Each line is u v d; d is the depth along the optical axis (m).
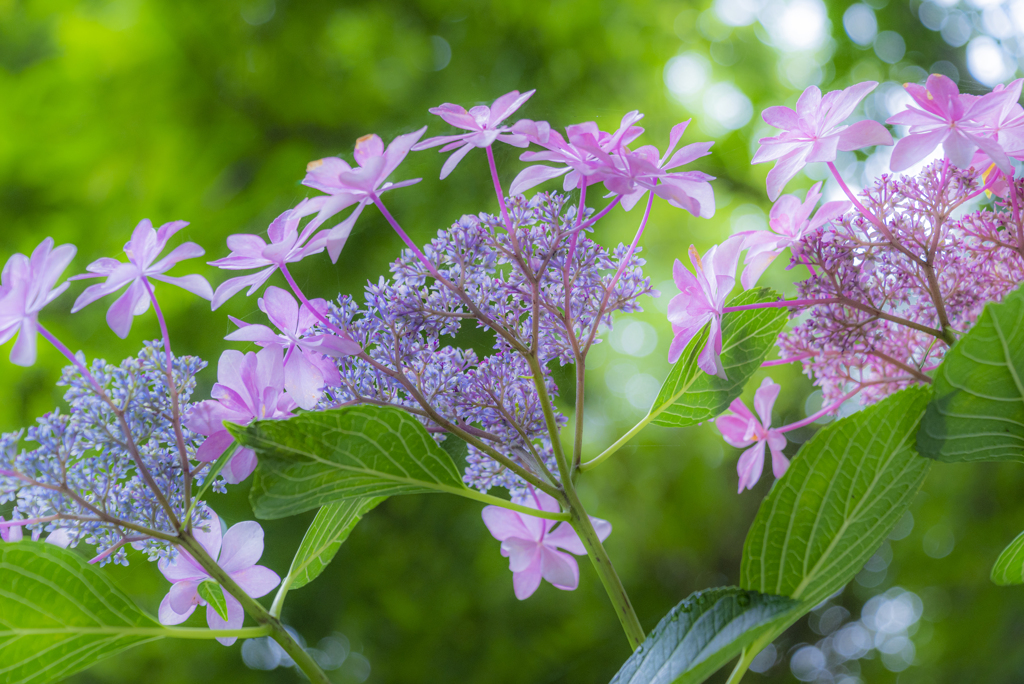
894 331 0.93
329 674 3.48
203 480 0.89
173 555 0.89
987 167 0.91
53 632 0.85
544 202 0.90
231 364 0.88
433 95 3.85
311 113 3.66
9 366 2.91
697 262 0.91
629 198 0.91
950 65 3.65
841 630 4.75
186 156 3.46
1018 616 3.50
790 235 0.91
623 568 4.22
